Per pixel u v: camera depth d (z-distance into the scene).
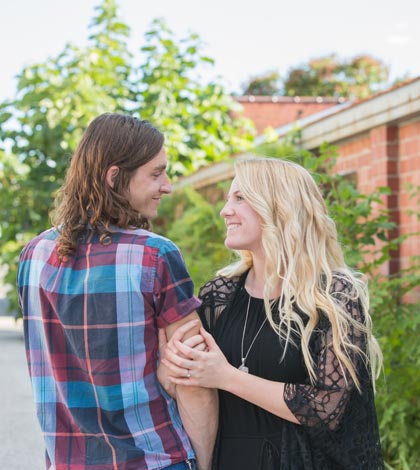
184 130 10.84
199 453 2.22
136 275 2.03
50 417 2.08
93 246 2.07
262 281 2.39
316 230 2.33
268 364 2.25
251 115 21.42
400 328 4.31
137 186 2.14
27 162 11.16
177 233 7.34
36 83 10.70
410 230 5.32
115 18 11.78
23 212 11.30
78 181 2.12
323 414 2.13
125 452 1.98
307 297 2.20
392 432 4.23
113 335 2.00
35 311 2.13
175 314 2.08
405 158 5.36
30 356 2.15
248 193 2.32
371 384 2.28
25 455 5.13
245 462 2.25
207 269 6.41
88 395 2.04
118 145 2.11
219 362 2.16
